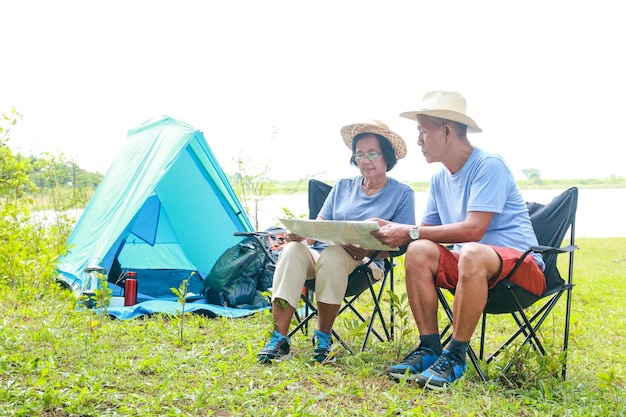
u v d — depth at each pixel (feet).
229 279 17.39
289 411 8.97
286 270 11.87
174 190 21.33
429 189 12.66
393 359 12.00
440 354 10.98
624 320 18.37
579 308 19.94
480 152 11.59
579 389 10.83
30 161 26.40
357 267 12.14
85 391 9.12
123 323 14.44
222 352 11.84
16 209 20.70
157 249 22.86
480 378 10.92
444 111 11.42
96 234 19.19
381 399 9.73
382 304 18.85
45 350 11.53
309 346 12.84
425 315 11.03
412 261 11.03
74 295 14.17
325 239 11.55
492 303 11.21
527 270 10.73
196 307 16.21
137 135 22.43
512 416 9.36
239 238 21.27
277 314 11.84
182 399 9.37
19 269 18.74
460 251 11.21
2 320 13.97
